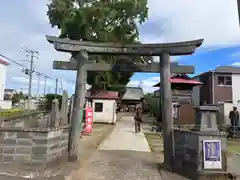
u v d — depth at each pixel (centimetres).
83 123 1137
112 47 614
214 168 448
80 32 1900
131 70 615
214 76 2219
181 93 1479
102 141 950
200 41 569
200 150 452
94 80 2164
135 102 4281
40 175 452
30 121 855
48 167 477
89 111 1163
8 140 471
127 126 1734
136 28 2138
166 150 550
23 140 472
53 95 2142
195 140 464
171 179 472
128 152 735
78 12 1823
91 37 1902
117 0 1992
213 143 454
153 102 2056
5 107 2441
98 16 1873
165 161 550
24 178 430
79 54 611
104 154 693
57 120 771
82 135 1109
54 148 506
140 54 609
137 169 540
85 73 611
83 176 472
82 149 761
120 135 1162
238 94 2191
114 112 2056
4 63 2714
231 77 2216
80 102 600
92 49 614
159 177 484
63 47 604
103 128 1530
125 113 3806
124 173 505
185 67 601
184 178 479
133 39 2086
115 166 560
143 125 1808
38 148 470
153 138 1085
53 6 1967
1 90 2702
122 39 2045
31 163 468
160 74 595
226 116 1427
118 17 2083
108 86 2338
